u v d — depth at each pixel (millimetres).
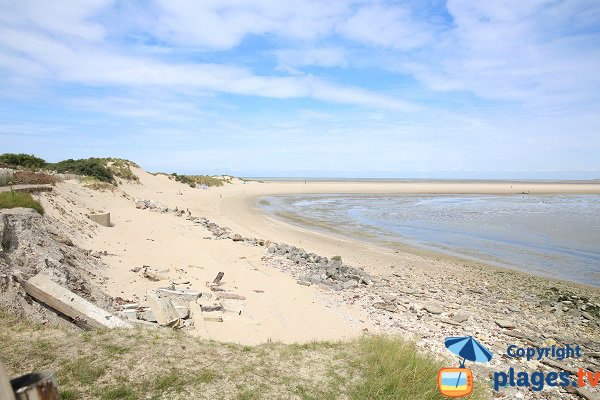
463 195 91000
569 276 21625
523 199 79500
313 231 34875
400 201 70812
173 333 9133
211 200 55344
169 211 35438
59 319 9414
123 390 6344
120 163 57688
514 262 24578
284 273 18672
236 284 15938
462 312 15320
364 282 18750
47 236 13883
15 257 11000
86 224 21172
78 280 11875
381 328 12859
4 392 2967
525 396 9102
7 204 16156
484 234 34312
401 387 7434
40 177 26984
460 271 22359
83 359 7195
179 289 13977
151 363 7352
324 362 8297
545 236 33312
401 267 22844
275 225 37250
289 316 12922
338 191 97375
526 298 17781
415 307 15508
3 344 7434
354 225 39188
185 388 6703
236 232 30297
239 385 6973
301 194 83375
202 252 20641
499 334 13195
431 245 29578
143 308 11617
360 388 7289
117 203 33844
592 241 31078
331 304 14977
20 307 8930
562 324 14789
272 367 7844
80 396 6117
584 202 71500
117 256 17469
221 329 10875
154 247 20422
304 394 6914
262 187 96500
